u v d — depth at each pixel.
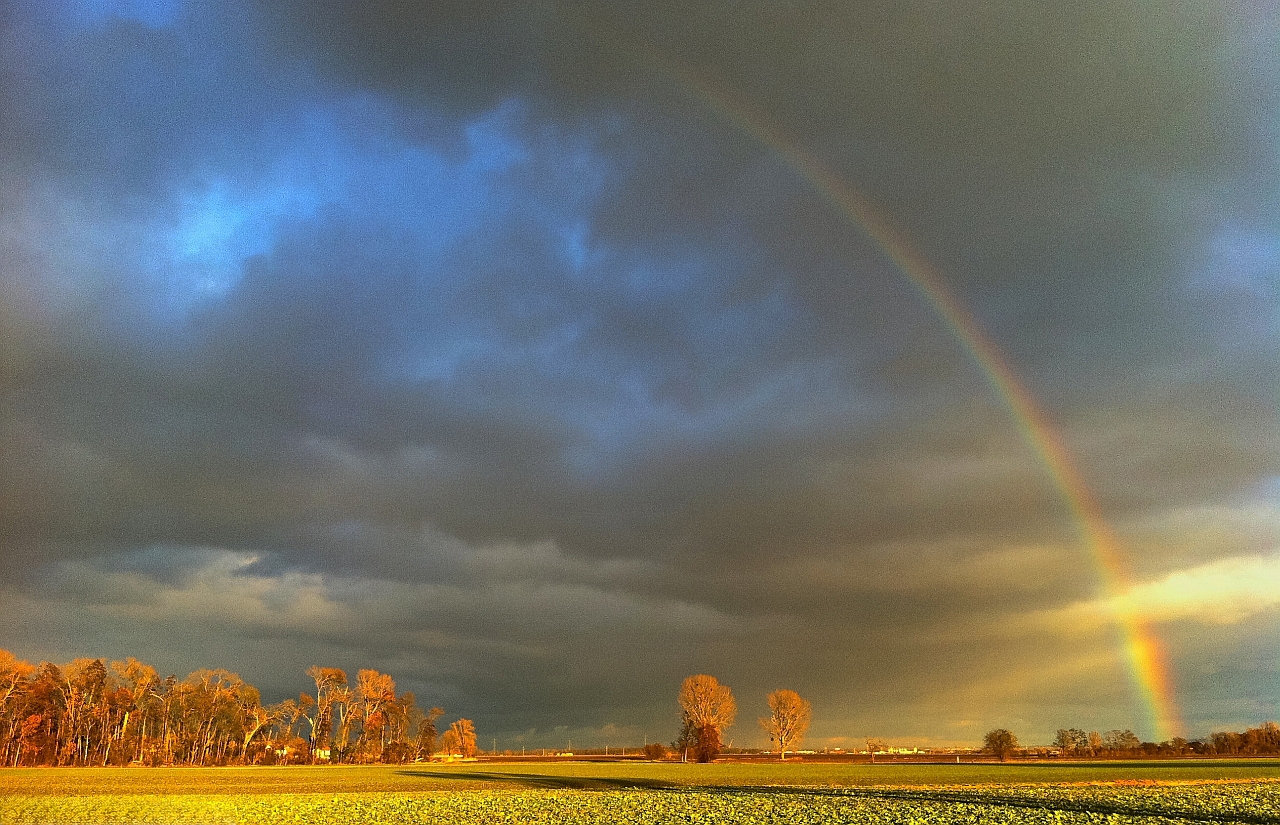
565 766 153.38
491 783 91.62
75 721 159.38
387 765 171.12
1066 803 56.84
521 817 51.66
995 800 59.78
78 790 75.25
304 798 66.75
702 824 47.00
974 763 145.12
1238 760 151.75
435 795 70.31
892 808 54.78
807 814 51.78
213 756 180.75
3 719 149.25
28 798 65.12
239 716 176.75
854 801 60.38
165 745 166.38
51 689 158.75
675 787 79.75
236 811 55.41
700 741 161.38
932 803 57.97
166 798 65.94
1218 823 45.31
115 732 163.62
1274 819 47.12
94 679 162.88
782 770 119.06
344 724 187.62
